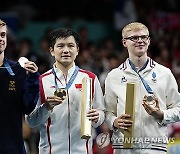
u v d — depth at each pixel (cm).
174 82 1184
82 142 1155
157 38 2302
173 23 2358
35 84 1092
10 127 1091
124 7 2400
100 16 2512
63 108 1153
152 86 1170
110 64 2038
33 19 2489
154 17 2364
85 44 2236
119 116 1162
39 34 2364
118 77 1185
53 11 2538
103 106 1184
